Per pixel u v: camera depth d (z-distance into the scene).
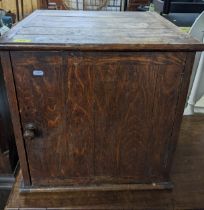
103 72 0.87
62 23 1.07
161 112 0.97
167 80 0.90
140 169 1.11
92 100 0.92
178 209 1.06
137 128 1.00
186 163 1.30
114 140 1.02
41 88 0.89
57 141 1.01
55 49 0.81
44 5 2.37
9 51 0.81
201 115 1.70
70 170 1.09
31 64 0.84
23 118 0.95
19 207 1.05
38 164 1.06
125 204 1.07
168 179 1.15
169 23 1.13
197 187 1.16
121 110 0.95
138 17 1.24
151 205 1.07
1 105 1.12
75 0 2.42
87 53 0.83
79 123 0.97
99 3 2.45
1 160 1.21
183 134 1.51
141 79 0.89
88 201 1.08
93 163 1.08
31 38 0.85
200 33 1.36
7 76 0.85
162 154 1.07
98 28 1.01
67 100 0.92
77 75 0.87
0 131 1.14
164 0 1.55
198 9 1.60
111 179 1.13
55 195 1.10
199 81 1.54
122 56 0.84
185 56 0.86
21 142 1.00
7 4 2.05
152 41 0.85
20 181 1.17
